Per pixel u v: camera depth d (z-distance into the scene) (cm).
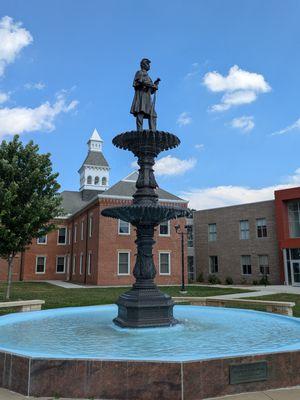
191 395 434
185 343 617
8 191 1570
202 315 980
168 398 432
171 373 435
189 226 4019
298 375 487
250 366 466
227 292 2342
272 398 437
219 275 3803
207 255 3953
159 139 817
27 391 452
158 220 823
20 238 1656
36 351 557
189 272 4097
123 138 827
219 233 3866
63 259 4162
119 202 3127
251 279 3525
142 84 867
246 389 459
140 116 863
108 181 4972
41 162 1753
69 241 4128
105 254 3042
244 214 3662
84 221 3559
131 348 580
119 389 437
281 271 3288
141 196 843
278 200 3359
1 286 2927
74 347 589
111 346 595
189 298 1442
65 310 1069
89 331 734
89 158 4931
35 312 1003
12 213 1670
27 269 3978
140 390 435
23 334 705
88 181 4841
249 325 806
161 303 773
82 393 441
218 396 443
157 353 543
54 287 2784
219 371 450
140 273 808
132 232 3167
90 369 444
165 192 3356
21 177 1719
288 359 486
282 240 3275
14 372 471
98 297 1888
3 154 1717
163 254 3253
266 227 3481
